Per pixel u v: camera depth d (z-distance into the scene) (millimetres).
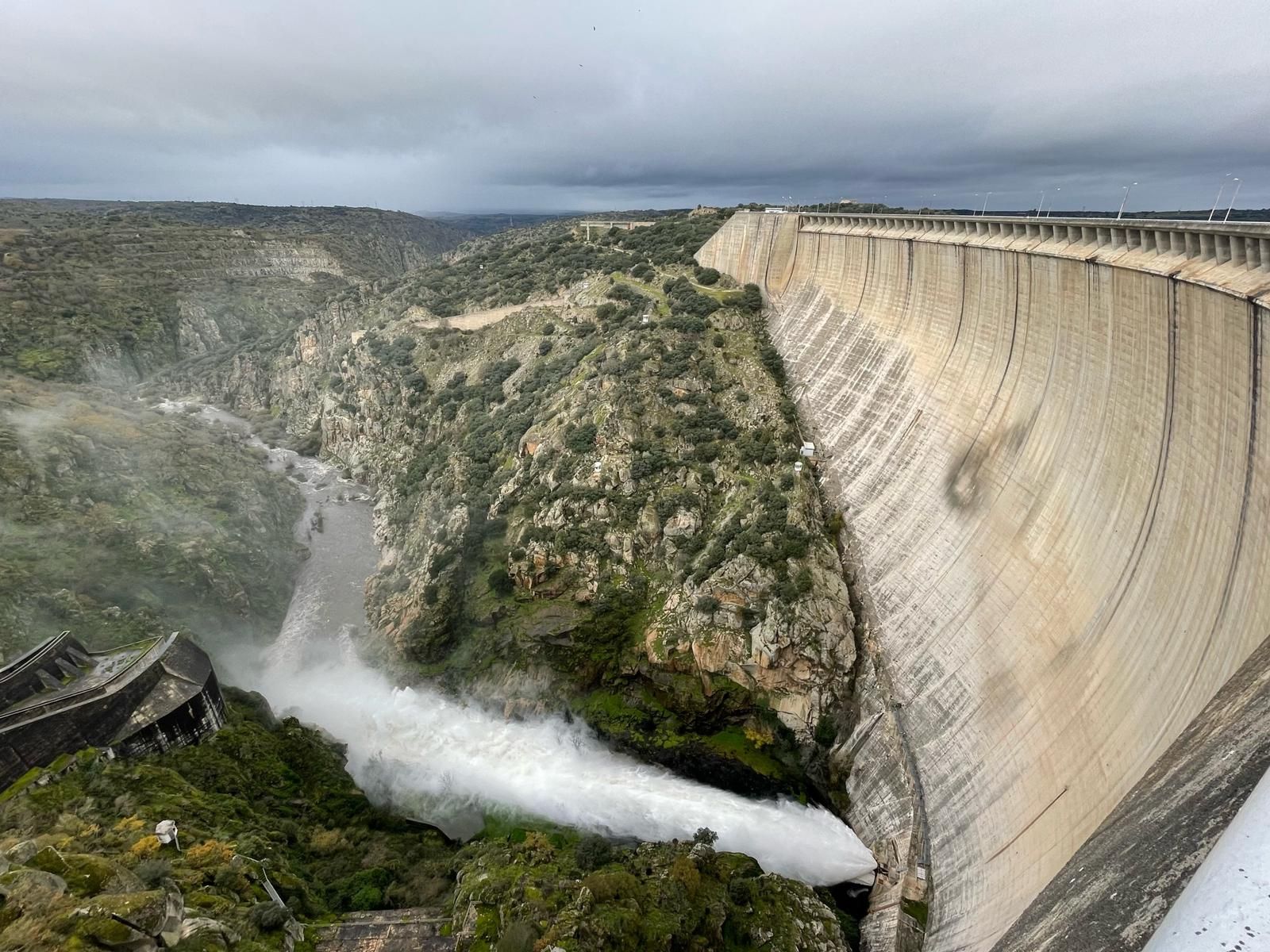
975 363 71312
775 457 88312
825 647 69625
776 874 55656
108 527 92438
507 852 55875
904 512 72875
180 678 61031
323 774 65875
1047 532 54531
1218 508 39594
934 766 56625
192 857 45344
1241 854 13820
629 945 42719
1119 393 50969
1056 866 39969
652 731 74312
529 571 86000
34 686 54625
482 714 81188
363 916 48688
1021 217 67438
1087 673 46062
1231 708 29625
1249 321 39000
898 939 49781
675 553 83375
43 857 38969
